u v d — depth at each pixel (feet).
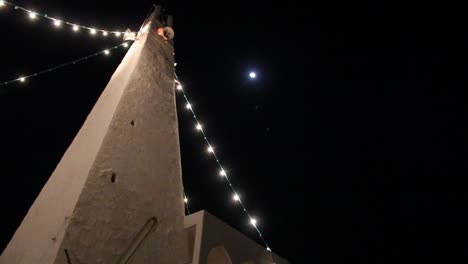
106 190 9.45
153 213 10.65
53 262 7.38
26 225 9.80
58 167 11.31
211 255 12.87
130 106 12.18
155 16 19.12
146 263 9.55
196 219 12.67
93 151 10.07
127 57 16.12
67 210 8.48
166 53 17.56
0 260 9.42
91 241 8.36
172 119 14.47
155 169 11.78
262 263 15.14
